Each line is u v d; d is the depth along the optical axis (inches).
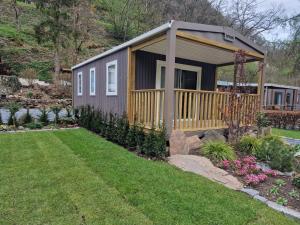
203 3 903.7
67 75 706.8
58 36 723.4
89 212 97.5
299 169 165.9
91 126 299.0
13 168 146.9
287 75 760.3
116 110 277.1
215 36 222.5
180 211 100.6
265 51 269.3
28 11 1048.8
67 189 118.1
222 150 183.2
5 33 817.5
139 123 219.3
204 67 350.9
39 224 88.8
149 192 117.3
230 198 114.8
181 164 163.9
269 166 167.6
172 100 190.2
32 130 293.0
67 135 261.6
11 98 533.6
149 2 1001.5
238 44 245.4
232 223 93.4
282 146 183.2
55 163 158.1
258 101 271.4
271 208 108.2
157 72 296.5
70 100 593.3
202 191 121.1
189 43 231.6
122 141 219.3
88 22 908.0
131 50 243.9
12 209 98.4
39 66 743.1
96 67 339.9
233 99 222.5
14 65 700.7
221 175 146.0
